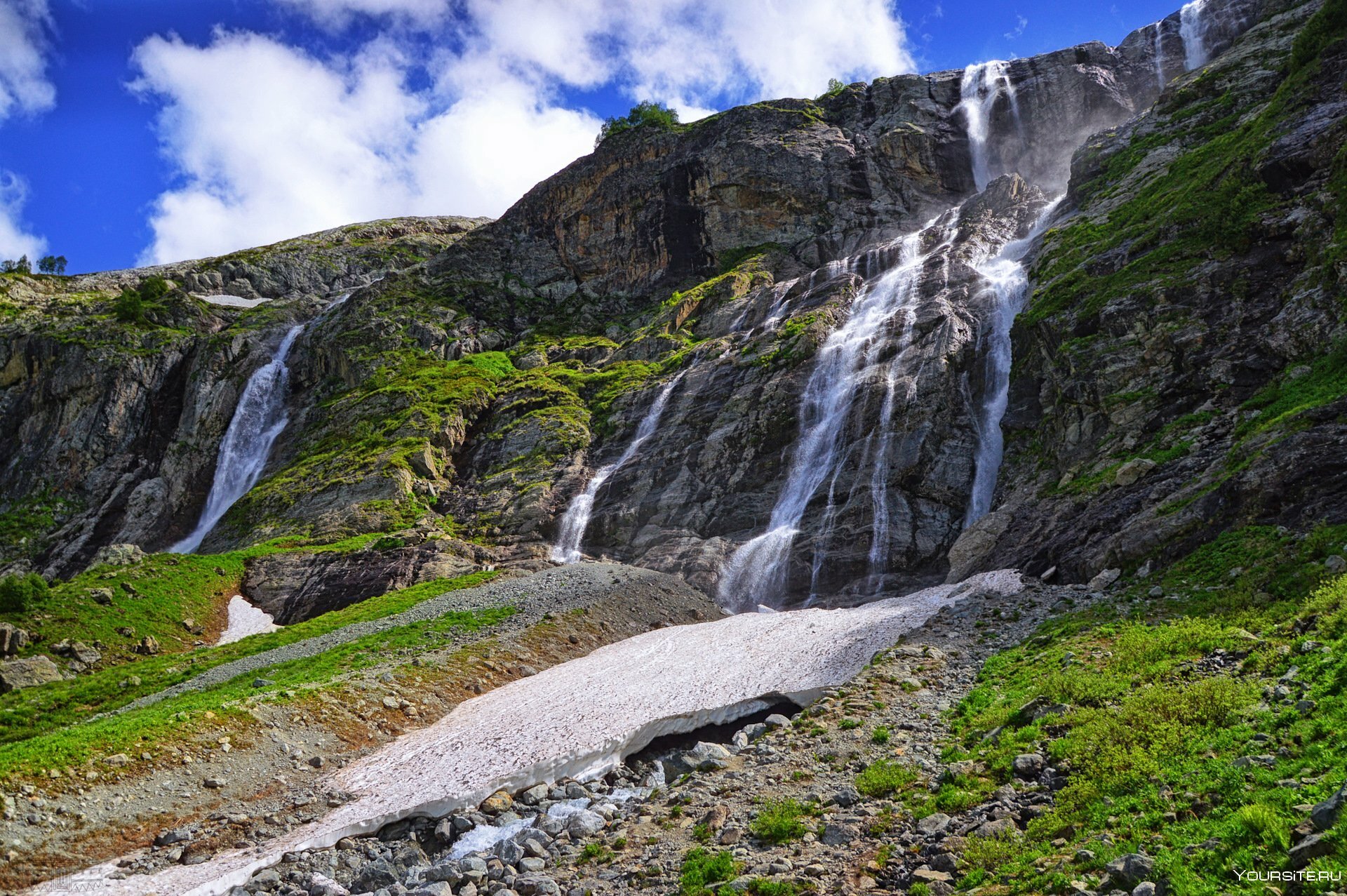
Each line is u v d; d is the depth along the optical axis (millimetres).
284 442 84750
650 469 57406
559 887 15375
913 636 27906
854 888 12914
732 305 76250
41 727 32688
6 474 89625
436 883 15930
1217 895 9852
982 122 90812
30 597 43531
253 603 50781
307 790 22500
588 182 107000
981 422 50031
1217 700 15102
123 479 86375
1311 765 11836
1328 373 29438
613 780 22156
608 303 97875
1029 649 23422
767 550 47375
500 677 31969
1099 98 84438
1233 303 36594
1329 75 42344
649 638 35531
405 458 65938
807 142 94812
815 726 21031
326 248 135000
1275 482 24719
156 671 38375
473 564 52500
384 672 30547
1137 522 28531
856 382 53469
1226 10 80125
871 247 82188
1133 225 48719
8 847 18391
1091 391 38844
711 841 15836
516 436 67250
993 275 60656
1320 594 18312
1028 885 11703
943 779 16250
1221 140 50062
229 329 99188
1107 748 14859
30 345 96500
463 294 100500
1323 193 36500
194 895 17109
